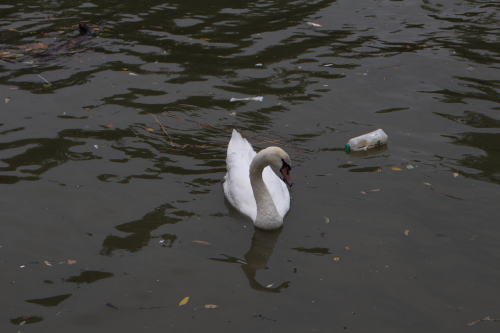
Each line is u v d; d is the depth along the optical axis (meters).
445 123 6.32
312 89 6.73
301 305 5.02
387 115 6.43
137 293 5.07
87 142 6.11
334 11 8.04
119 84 6.75
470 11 8.03
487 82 6.80
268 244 5.39
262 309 5.00
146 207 5.60
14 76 6.81
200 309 5.00
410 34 7.56
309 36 7.52
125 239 5.38
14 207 5.56
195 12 7.99
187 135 6.22
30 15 7.85
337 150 6.07
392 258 5.26
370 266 5.21
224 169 5.93
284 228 5.48
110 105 6.50
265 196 5.46
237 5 8.17
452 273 5.16
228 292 5.09
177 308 5.00
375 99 6.62
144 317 4.95
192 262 5.25
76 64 7.00
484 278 5.14
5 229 5.42
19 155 5.96
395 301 5.02
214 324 4.92
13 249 5.30
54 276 5.16
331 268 5.21
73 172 5.84
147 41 7.39
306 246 5.36
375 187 5.74
